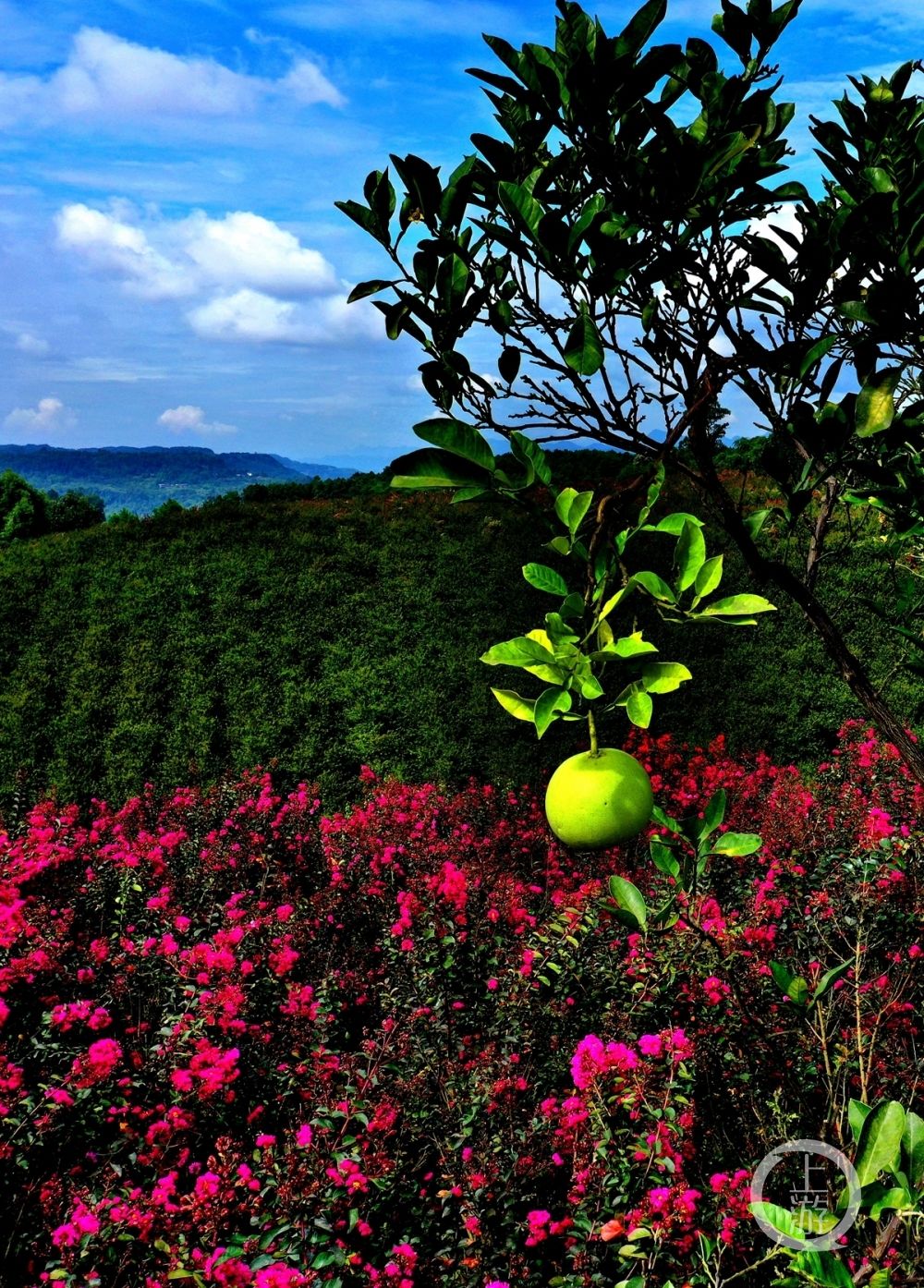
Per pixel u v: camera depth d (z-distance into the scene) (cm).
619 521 111
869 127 138
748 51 120
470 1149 290
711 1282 215
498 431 128
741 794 646
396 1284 242
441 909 455
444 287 125
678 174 108
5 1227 299
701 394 124
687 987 343
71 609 1071
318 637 1018
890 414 113
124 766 845
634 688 99
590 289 115
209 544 1231
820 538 154
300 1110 337
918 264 113
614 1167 263
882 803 524
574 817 103
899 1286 131
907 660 159
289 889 559
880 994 311
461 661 954
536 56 124
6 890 421
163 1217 275
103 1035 390
